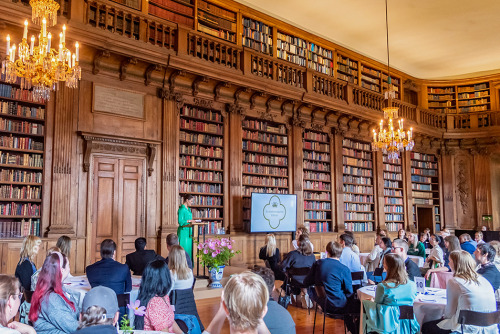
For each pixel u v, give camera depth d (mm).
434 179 17203
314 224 12422
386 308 3896
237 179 10766
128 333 2721
